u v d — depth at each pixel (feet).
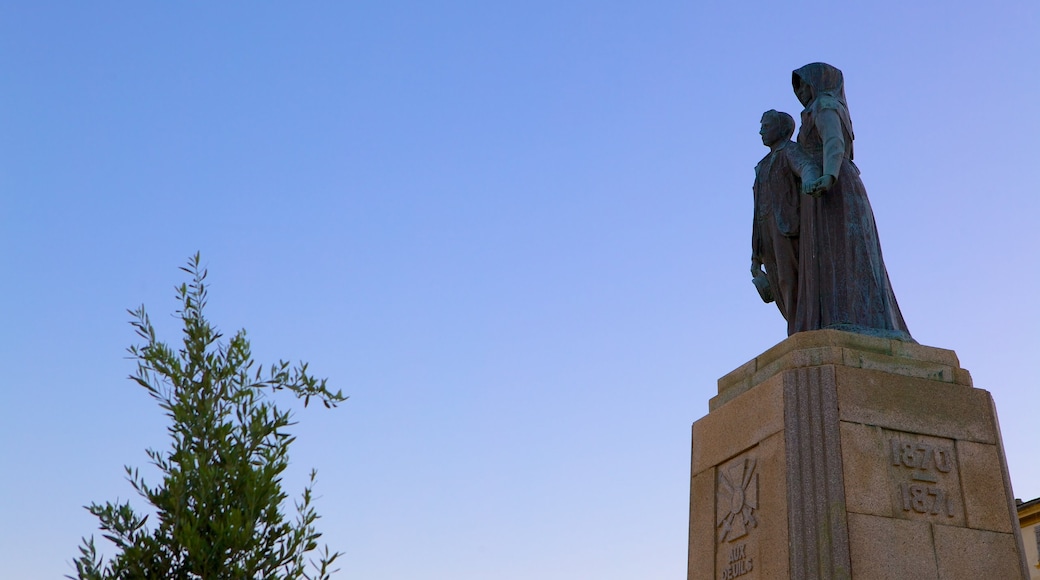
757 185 40.22
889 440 32.01
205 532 26.21
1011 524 31.91
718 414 35.86
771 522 31.68
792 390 32.71
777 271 38.88
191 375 28.22
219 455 27.45
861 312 35.47
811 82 38.55
